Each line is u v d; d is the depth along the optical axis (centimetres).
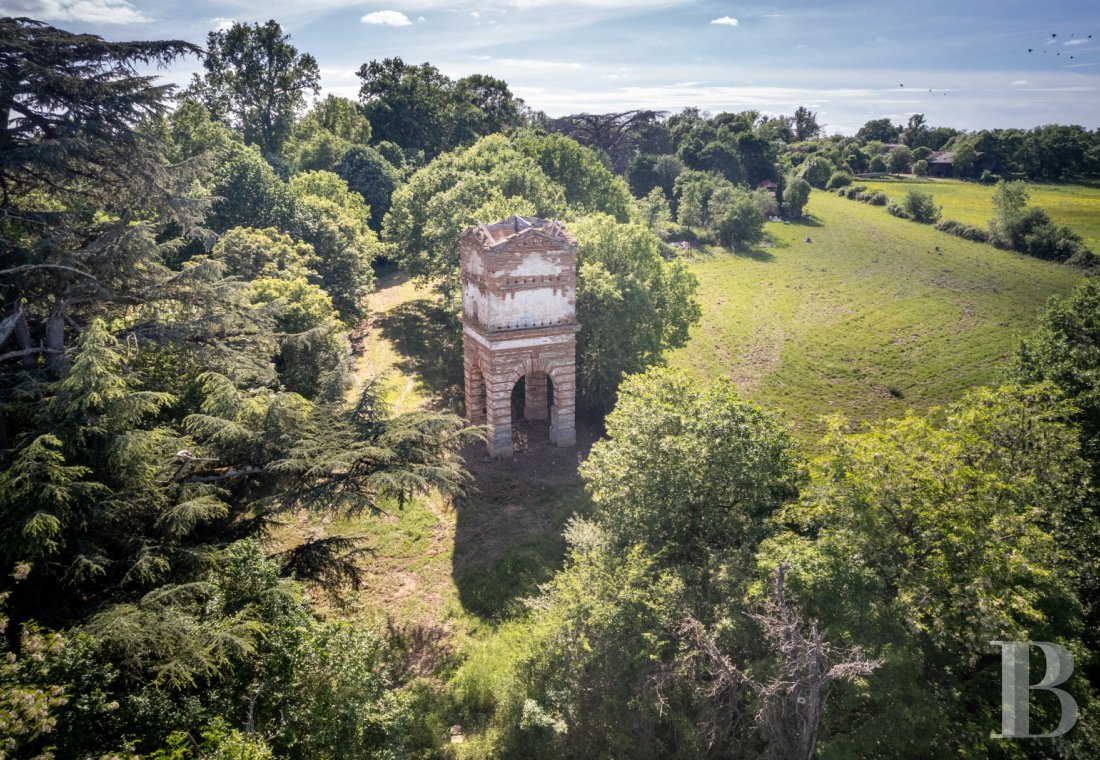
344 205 7169
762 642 1861
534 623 2219
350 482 2192
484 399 3856
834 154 14375
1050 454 2333
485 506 3194
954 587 1780
